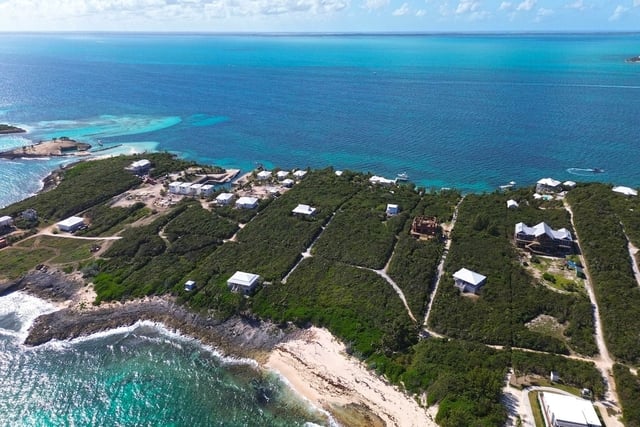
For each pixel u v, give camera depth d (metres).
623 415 54.94
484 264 89.44
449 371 64.19
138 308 84.00
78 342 76.81
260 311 80.56
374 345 71.94
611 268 85.38
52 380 68.38
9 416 61.81
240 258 96.81
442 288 83.50
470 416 55.47
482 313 76.06
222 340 76.69
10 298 88.31
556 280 84.81
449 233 105.62
